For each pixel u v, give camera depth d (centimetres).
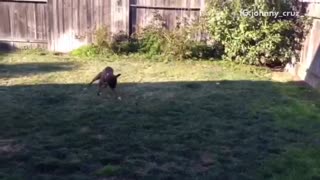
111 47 949
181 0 953
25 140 444
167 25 971
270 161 404
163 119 523
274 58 857
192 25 928
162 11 964
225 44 887
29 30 996
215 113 553
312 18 750
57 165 385
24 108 555
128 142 445
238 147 440
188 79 746
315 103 611
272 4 838
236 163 400
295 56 820
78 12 975
